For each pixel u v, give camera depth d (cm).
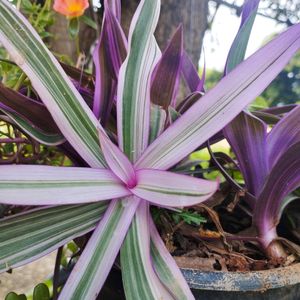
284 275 35
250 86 32
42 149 51
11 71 53
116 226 30
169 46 38
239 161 40
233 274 34
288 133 38
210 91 33
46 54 31
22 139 44
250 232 40
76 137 32
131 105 34
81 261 29
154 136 37
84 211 32
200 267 36
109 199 32
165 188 29
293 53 31
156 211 39
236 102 32
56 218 31
